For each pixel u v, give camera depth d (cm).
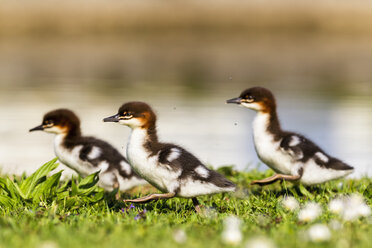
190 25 6838
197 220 731
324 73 3728
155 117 833
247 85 3172
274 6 6856
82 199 806
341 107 2434
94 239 596
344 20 6675
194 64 4409
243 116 2308
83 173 1062
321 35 6769
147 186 1105
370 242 586
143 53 5409
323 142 1802
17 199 798
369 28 6650
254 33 6894
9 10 6369
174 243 584
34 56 4956
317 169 959
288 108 2430
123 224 679
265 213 779
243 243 582
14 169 1434
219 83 3281
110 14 6662
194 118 2242
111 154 1051
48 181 821
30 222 683
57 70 3956
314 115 2264
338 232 629
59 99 2664
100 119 2209
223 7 6950
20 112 2328
